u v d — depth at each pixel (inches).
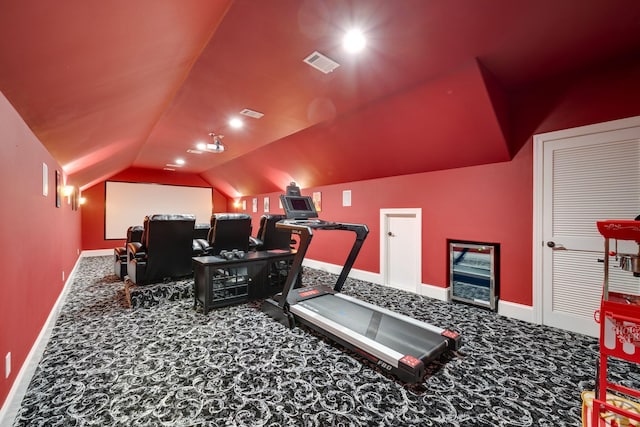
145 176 360.8
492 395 72.8
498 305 132.6
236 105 138.6
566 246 112.3
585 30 81.1
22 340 78.9
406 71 104.2
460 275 148.9
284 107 140.9
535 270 120.3
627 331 52.8
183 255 151.5
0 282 63.2
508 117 122.9
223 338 105.1
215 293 141.6
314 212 134.0
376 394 73.1
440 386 76.4
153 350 95.7
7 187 67.9
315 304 121.6
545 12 73.3
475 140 129.1
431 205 160.4
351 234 210.8
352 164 192.1
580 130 106.9
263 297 151.2
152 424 62.4
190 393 73.2
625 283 100.2
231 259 138.2
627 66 97.1
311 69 103.4
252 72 105.9
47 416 64.6
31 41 49.3
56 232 137.5
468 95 112.1
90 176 249.8
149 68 88.0
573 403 70.0
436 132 135.9
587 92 105.5
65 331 111.1
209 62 99.3
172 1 59.6
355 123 155.2
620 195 99.8
